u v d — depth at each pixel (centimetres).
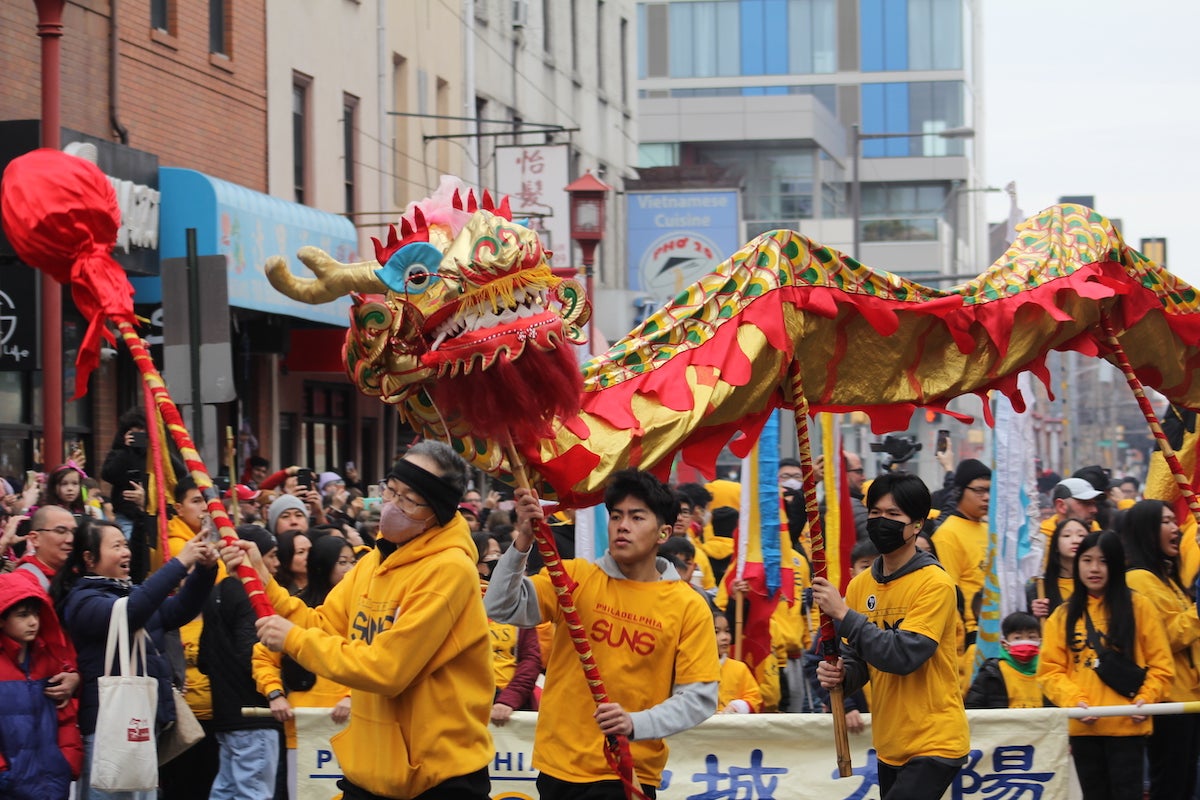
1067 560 1043
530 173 2678
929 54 7612
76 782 835
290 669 930
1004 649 1034
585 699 693
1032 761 940
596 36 3941
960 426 4903
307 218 2027
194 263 1048
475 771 646
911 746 768
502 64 3209
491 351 645
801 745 926
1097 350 977
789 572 1088
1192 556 1147
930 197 7575
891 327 839
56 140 1328
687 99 6347
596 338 1848
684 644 687
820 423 1127
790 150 6419
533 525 670
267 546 945
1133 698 948
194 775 989
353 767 648
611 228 4000
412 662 617
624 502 691
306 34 2312
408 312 652
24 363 1407
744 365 788
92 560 844
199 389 1040
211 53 2030
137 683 797
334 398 2462
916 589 767
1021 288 899
